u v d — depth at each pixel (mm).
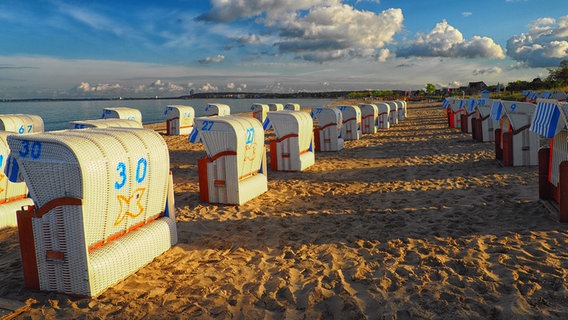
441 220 6195
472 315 3436
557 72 63250
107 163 4109
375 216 6574
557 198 6277
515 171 9484
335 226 6156
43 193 3988
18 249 5406
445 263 4559
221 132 7344
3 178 6090
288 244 5453
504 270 4258
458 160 11547
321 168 11250
